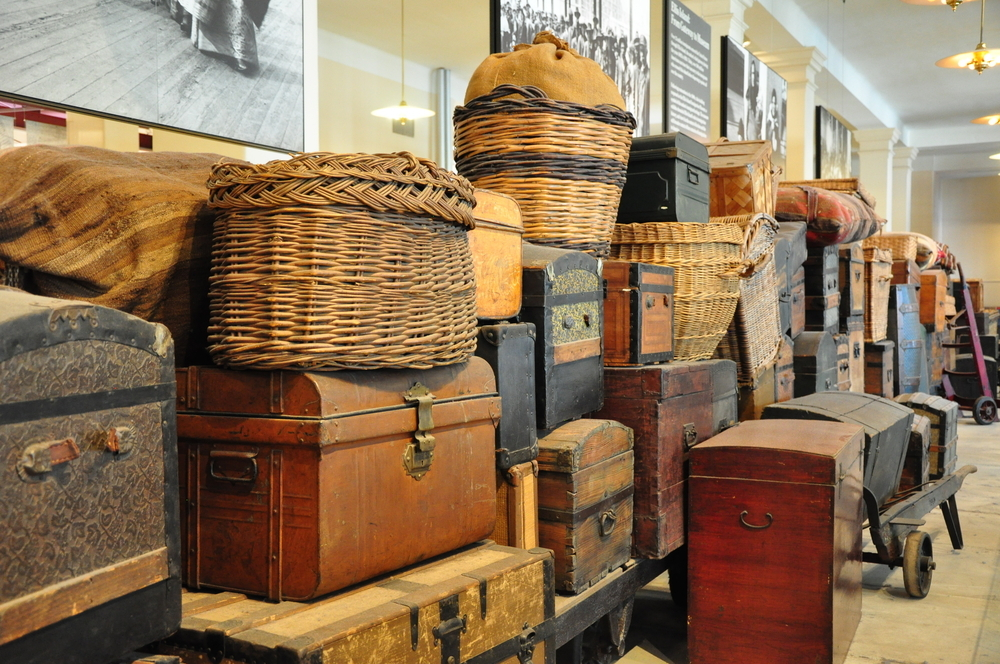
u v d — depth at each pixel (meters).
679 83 6.23
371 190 1.56
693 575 2.63
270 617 1.46
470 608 1.67
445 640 1.61
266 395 1.57
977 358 8.30
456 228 1.80
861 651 2.82
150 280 1.65
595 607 2.33
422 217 1.68
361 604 1.53
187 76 2.67
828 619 2.45
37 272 1.68
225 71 2.80
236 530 1.61
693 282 3.02
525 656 1.82
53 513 1.06
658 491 2.61
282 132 3.04
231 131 2.84
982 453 6.57
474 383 1.93
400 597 1.57
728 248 3.20
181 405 1.68
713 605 2.60
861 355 5.70
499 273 2.20
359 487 1.60
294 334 1.53
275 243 1.53
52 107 2.30
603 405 2.69
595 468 2.36
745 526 2.55
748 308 3.51
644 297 2.74
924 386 7.66
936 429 4.52
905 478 4.14
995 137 17.12
